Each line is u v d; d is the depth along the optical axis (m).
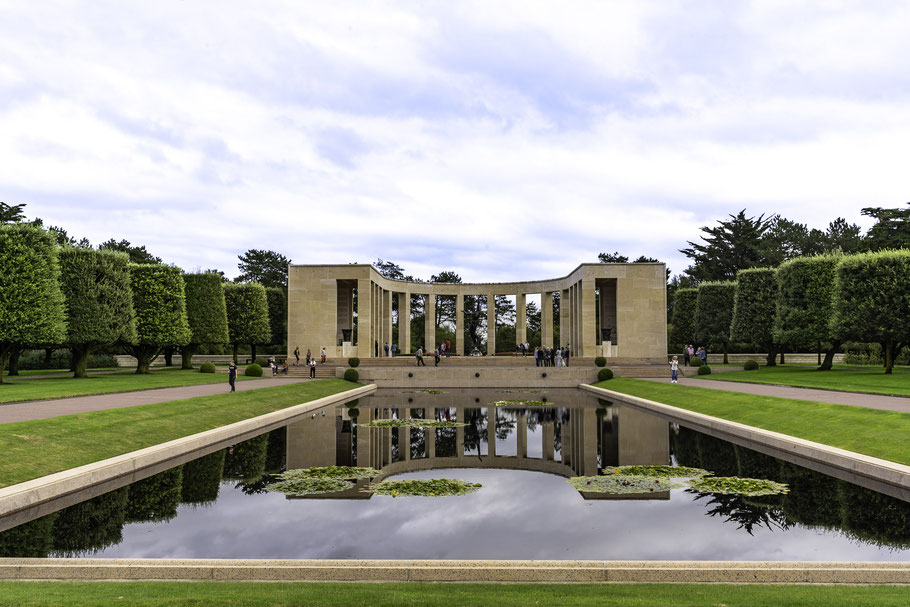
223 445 19.75
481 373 47.84
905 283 36.34
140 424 19.02
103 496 13.22
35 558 8.97
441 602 7.08
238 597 7.27
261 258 89.44
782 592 7.65
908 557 9.46
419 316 90.00
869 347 55.28
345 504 13.04
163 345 46.91
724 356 61.22
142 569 8.55
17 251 33.16
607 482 14.98
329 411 30.30
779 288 47.25
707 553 9.80
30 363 54.38
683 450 19.02
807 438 18.19
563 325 66.00
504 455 19.14
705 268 84.31
